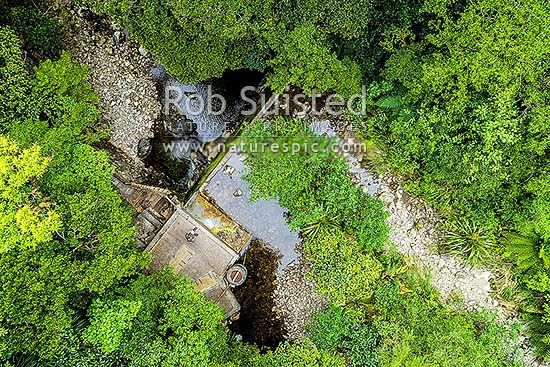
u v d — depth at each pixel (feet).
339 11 32.35
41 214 27.71
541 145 31.12
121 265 31.40
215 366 34.01
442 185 40.52
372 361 40.06
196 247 42.80
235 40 34.91
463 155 34.73
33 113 33.01
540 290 38.75
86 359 29.84
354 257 38.70
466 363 37.83
